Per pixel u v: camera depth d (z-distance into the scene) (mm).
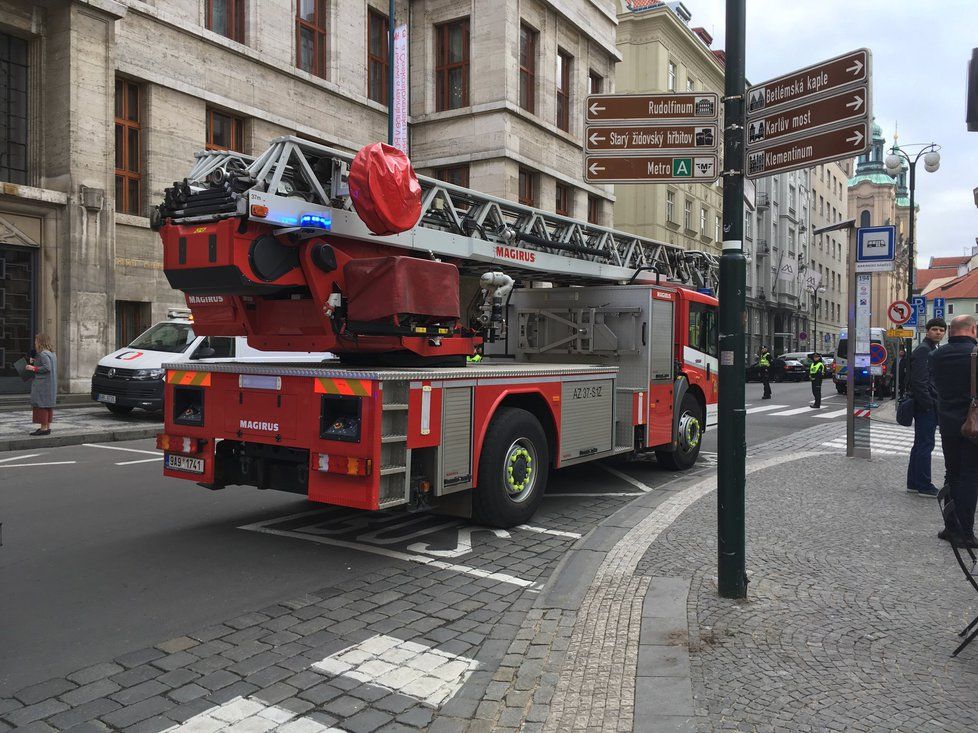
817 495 7441
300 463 5754
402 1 24250
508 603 4664
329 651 3914
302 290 6070
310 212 5797
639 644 3787
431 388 5531
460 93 24234
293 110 20922
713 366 10383
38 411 11656
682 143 4672
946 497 4051
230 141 19703
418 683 3559
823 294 75500
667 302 9102
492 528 6539
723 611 4230
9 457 10281
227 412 5996
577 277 9297
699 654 3668
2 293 15273
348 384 5223
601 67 28625
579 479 9094
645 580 4777
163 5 17625
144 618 4348
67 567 5320
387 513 7062
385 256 6125
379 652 3906
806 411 19812
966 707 3145
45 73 15875
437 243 7020
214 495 7809
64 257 15742
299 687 3504
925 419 7477
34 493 7844
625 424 8484
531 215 8398
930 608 4285
